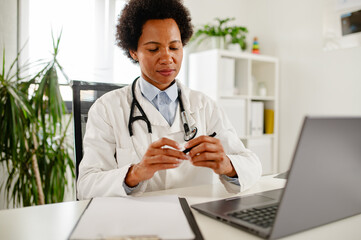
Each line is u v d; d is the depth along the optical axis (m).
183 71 2.55
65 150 1.74
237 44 2.53
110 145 0.92
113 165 0.89
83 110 1.07
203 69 2.38
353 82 2.19
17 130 1.47
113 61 2.21
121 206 0.60
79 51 2.08
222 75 2.29
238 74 2.54
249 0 2.91
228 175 0.81
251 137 2.49
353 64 2.18
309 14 2.46
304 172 0.44
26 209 0.66
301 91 2.54
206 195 0.77
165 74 0.91
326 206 0.51
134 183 0.75
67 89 1.99
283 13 2.67
